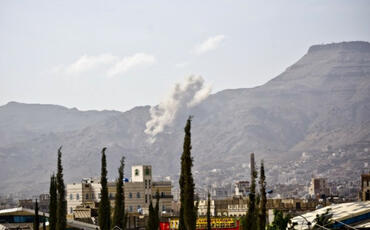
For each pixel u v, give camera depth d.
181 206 192.88
